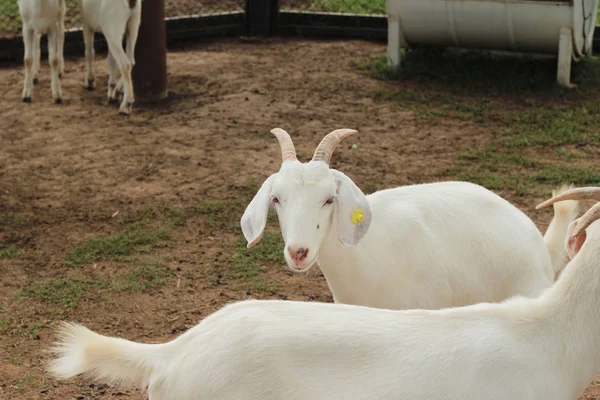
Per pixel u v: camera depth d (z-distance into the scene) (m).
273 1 14.79
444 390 3.45
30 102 11.04
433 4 11.83
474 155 9.40
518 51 12.09
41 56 13.07
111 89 11.12
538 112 10.74
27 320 6.17
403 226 4.80
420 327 3.60
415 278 4.79
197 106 11.07
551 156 9.38
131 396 5.29
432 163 9.23
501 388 3.49
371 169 9.05
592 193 3.78
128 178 8.80
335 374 3.48
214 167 9.09
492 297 4.98
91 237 7.53
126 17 10.47
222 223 7.81
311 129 10.27
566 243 3.82
